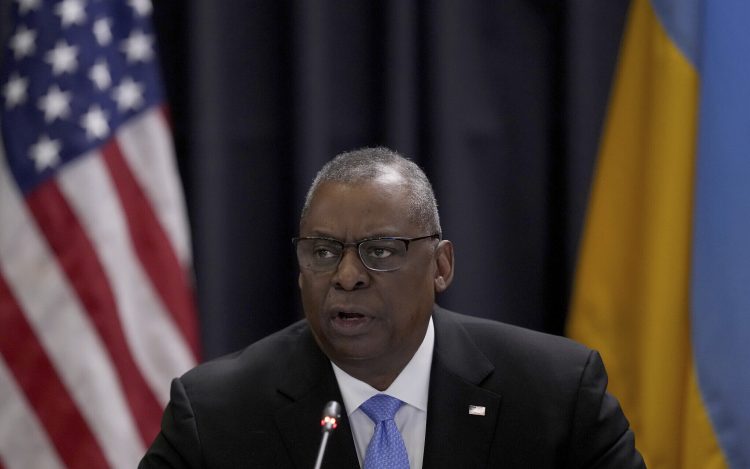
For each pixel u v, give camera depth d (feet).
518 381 20.25
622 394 30.19
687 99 29.17
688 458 28.53
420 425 19.90
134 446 28.89
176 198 30.17
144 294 29.68
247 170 33.47
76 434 28.55
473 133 33.32
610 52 33.14
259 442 19.60
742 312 28.17
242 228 33.47
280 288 33.73
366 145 33.76
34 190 29.14
